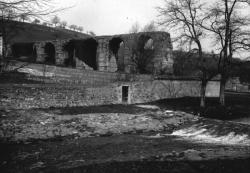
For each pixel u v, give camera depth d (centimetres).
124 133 1966
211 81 4103
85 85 2964
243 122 2314
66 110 2402
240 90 5803
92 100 2770
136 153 1408
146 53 4238
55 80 3306
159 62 3847
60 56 4900
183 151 1449
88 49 4997
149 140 1762
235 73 2997
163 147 1557
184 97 3656
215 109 2805
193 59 3020
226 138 1820
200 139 1816
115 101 2984
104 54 4447
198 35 2839
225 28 2716
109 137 1831
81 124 2016
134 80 3488
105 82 3338
